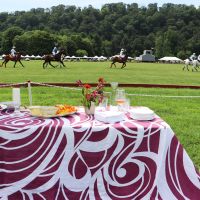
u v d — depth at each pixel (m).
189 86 17.27
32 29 135.00
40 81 19.31
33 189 4.35
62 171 4.36
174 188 4.36
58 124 4.45
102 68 36.06
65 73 26.33
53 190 4.34
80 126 4.38
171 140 4.45
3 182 4.34
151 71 33.09
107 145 4.38
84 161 4.37
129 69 35.53
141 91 15.09
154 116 4.90
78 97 13.32
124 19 135.00
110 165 4.39
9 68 33.00
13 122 4.55
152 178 4.39
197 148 7.03
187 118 9.88
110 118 4.58
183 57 111.88
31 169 4.36
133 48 125.31
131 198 4.34
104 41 126.44
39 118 4.76
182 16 129.25
